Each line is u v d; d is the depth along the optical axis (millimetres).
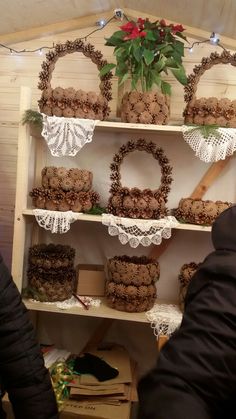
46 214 1733
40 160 2057
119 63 1740
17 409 1084
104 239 2111
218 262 685
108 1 1848
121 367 1821
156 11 1905
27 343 1068
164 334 1736
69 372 1731
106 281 1963
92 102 1712
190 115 1723
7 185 2107
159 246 2074
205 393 593
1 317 1033
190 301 710
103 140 2059
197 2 1654
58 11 1837
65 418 1630
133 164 2049
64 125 1676
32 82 2041
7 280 1060
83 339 2139
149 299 1832
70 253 1918
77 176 1779
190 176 2031
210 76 1970
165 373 617
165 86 1769
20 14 1804
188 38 1979
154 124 1706
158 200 1762
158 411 593
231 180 2016
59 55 1765
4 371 1062
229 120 1677
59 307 1803
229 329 614
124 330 2121
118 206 1759
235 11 1603
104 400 1670
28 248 2041
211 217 1749
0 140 2074
